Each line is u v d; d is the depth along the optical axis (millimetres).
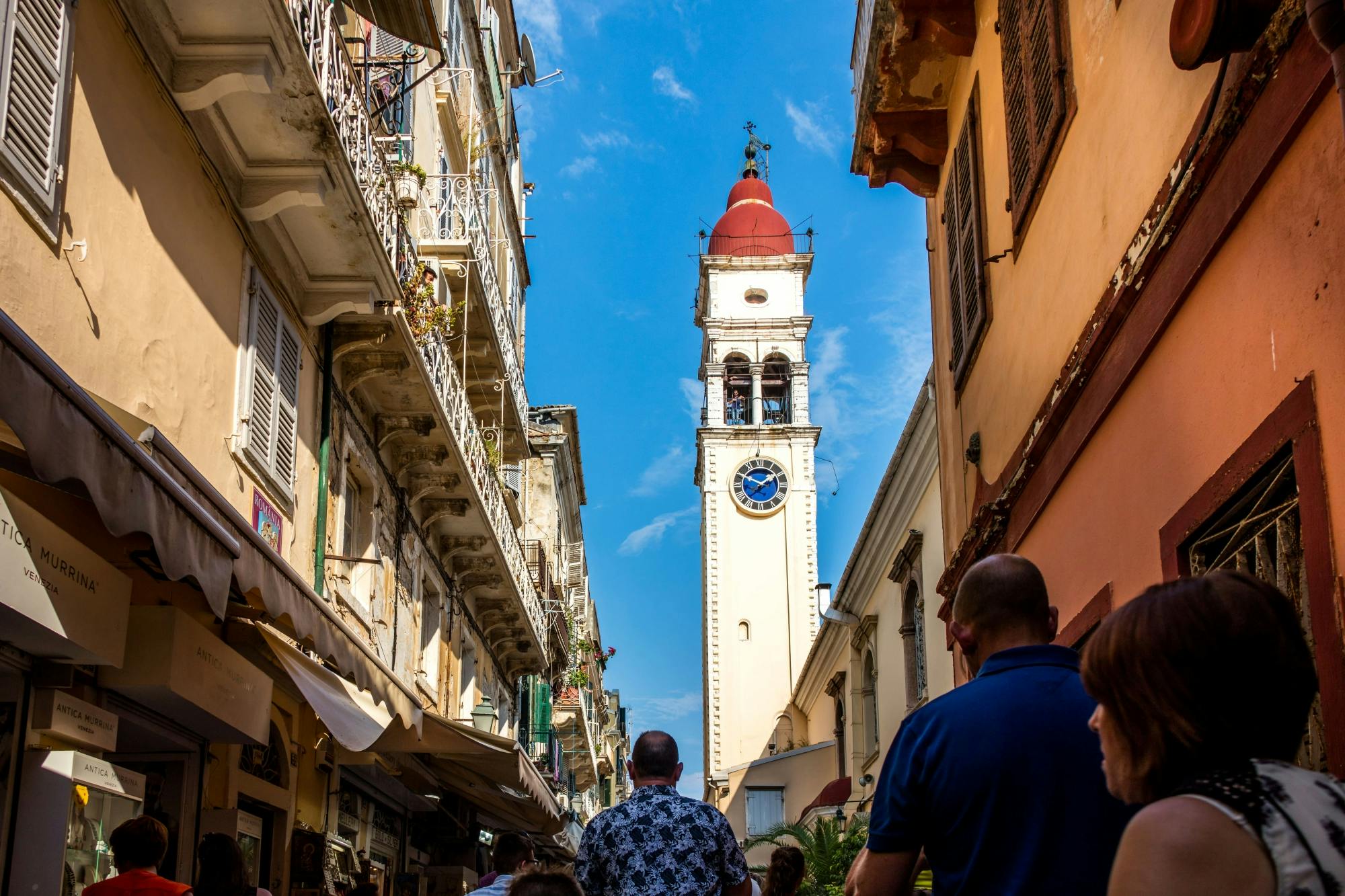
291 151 10742
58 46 7664
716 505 70625
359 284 12680
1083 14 7609
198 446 10078
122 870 6078
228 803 10289
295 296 12641
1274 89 4688
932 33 11422
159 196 9359
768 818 45031
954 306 12250
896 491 24219
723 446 71438
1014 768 3246
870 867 3463
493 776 15500
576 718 40562
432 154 19766
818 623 68625
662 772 5789
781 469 71000
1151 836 1926
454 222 20078
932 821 3367
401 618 17484
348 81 11250
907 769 3430
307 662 9562
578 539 51594
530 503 38625
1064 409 7969
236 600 9047
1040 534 9047
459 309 18781
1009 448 9906
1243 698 2010
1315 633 4480
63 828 6602
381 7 11617
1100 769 3232
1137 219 6559
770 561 69750
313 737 12875
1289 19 4449
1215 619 2049
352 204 11492
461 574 22281
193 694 8031
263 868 11602
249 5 9203
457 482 17969
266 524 11633
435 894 18453
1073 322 7898
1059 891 3146
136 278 8906
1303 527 4551
